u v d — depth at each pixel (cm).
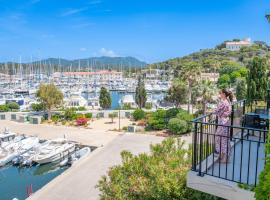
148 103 6481
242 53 16125
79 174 2262
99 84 11850
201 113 4328
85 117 4691
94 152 2898
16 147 3158
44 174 2728
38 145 3259
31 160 2842
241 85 5250
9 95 7881
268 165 425
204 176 596
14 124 4494
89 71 16612
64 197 1859
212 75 11188
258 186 431
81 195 1891
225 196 563
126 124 4416
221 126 630
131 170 949
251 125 891
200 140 634
